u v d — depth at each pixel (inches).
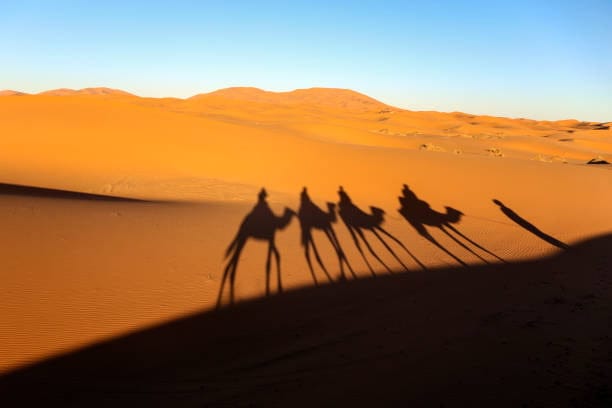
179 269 367.6
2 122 991.0
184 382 223.3
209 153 901.8
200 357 247.8
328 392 218.5
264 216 584.4
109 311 287.6
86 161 828.0
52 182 726.5
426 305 340.5
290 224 554.6
